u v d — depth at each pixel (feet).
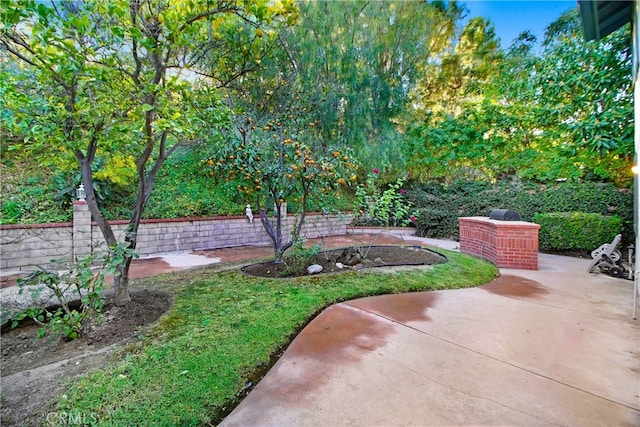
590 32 10.87
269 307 10.69
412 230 34.50
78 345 8.11
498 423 5.42
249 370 7.15
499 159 29.99
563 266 18.75
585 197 23.43
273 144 17.29
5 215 19.26
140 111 9.43
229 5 10.20
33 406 5.73
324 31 27.76
